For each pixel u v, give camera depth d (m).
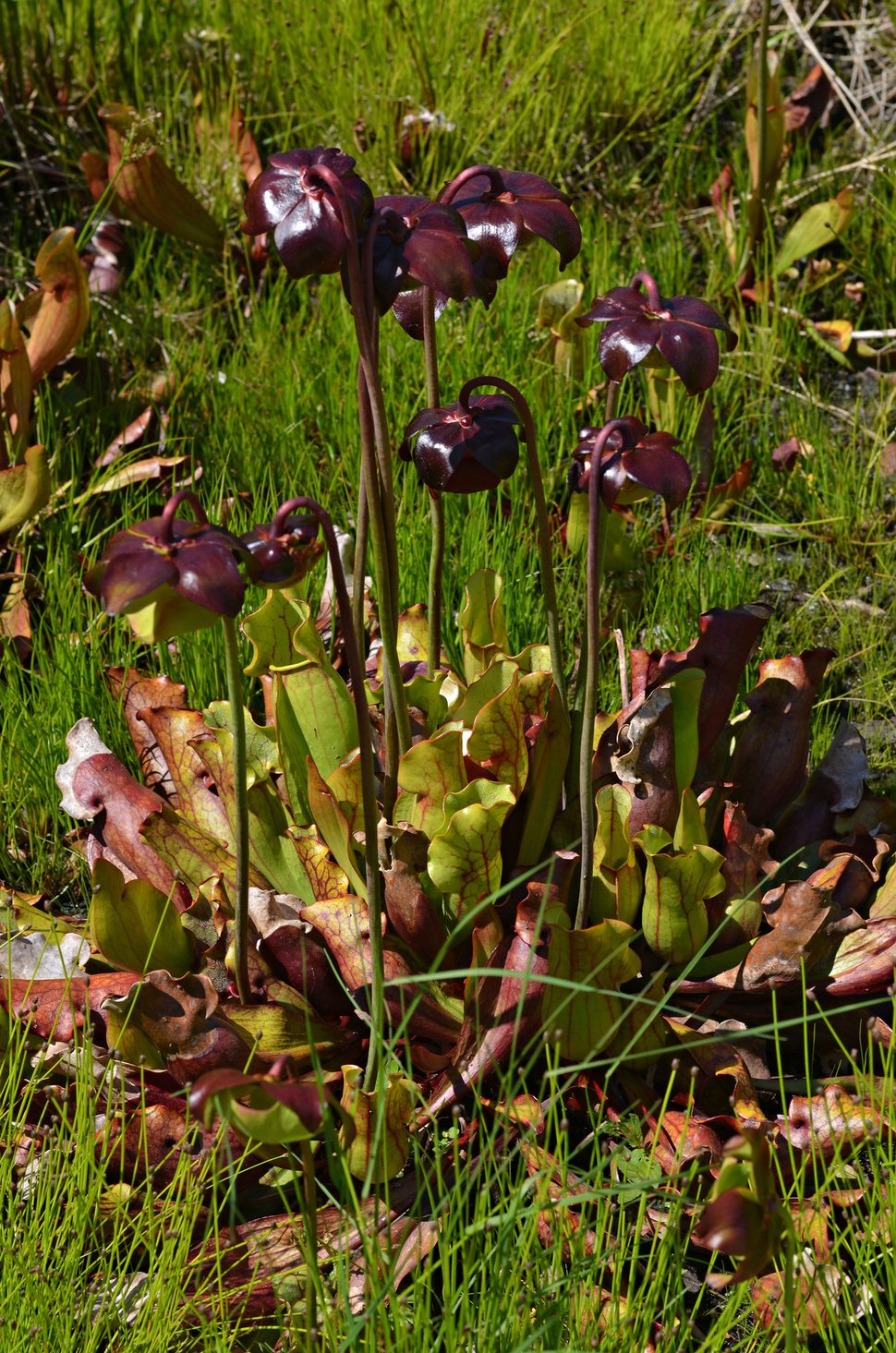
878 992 1.75
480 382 1.65
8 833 1.88
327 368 2.23
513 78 2.94
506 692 1.72
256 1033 1.70
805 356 2.59
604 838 1.74
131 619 1.56
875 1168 1.67
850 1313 1.64
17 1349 1.61
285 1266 1.66
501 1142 1.70
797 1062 1.76
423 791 1.72
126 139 2.37
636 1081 1.72
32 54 2.87
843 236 2.79
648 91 2.95
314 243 1.60
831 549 2.18
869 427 2.42
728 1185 1.51
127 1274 1.65
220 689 1.93
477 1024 1.69
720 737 1.83
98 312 2.43
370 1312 1.56
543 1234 1.66
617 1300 1.61
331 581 1.92
